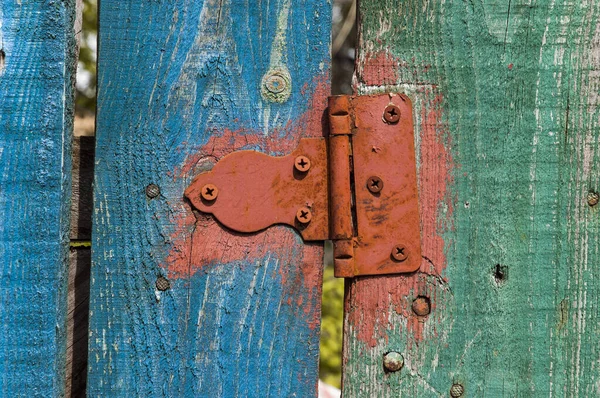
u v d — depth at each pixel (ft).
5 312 2.46
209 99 2.50
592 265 2.51
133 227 2.49
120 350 2.49
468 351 2.51
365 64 2.52
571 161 2.51
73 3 2.50
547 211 2.51
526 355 2.51
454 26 2.52
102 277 2.48
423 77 2.52
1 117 2.47
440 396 2.51
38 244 2.47
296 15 2.51
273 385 2.49
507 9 2.52
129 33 2.49
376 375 2.51
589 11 2.52
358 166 2.50
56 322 2.47
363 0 2.52
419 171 2.51
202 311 2.49
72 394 2.53
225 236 2.50
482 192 2.51
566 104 2.51
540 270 2.51
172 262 2.49
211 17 2.50
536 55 2.51
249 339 2.50
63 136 2.48
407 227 2.50
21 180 2.47
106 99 2.49
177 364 2.49
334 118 2.48
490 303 2.51
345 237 2.48
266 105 2.50
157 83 2.49
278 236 2.50
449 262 2.51
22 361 2.46
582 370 2.51
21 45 2.47
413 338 2.51
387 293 2.51
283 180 2.49
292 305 2.50
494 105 2.51
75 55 2.52
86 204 2.53
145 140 2.49
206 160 2.49
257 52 2.50
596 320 2.51
